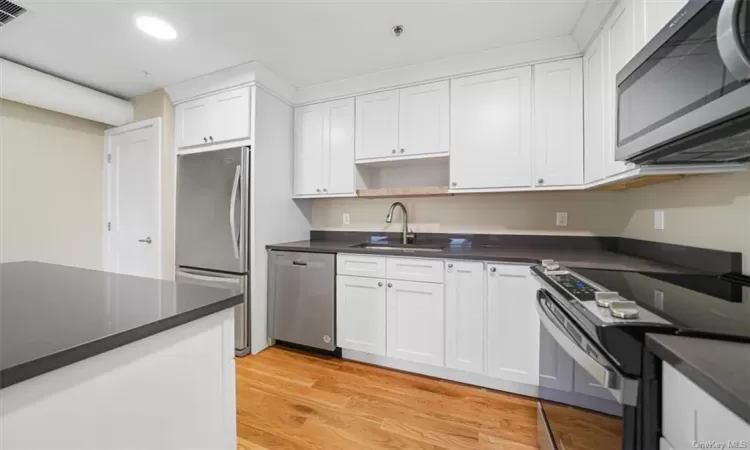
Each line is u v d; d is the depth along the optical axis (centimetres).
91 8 169
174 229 276
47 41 202
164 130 270
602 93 165
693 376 53
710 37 74
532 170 204
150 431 68
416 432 153
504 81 210
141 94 281
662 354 62
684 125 84
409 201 276
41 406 52
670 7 109
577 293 99
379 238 288
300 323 241
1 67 212
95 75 247
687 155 111
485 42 200
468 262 193
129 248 288
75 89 249
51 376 53
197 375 78
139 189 283
